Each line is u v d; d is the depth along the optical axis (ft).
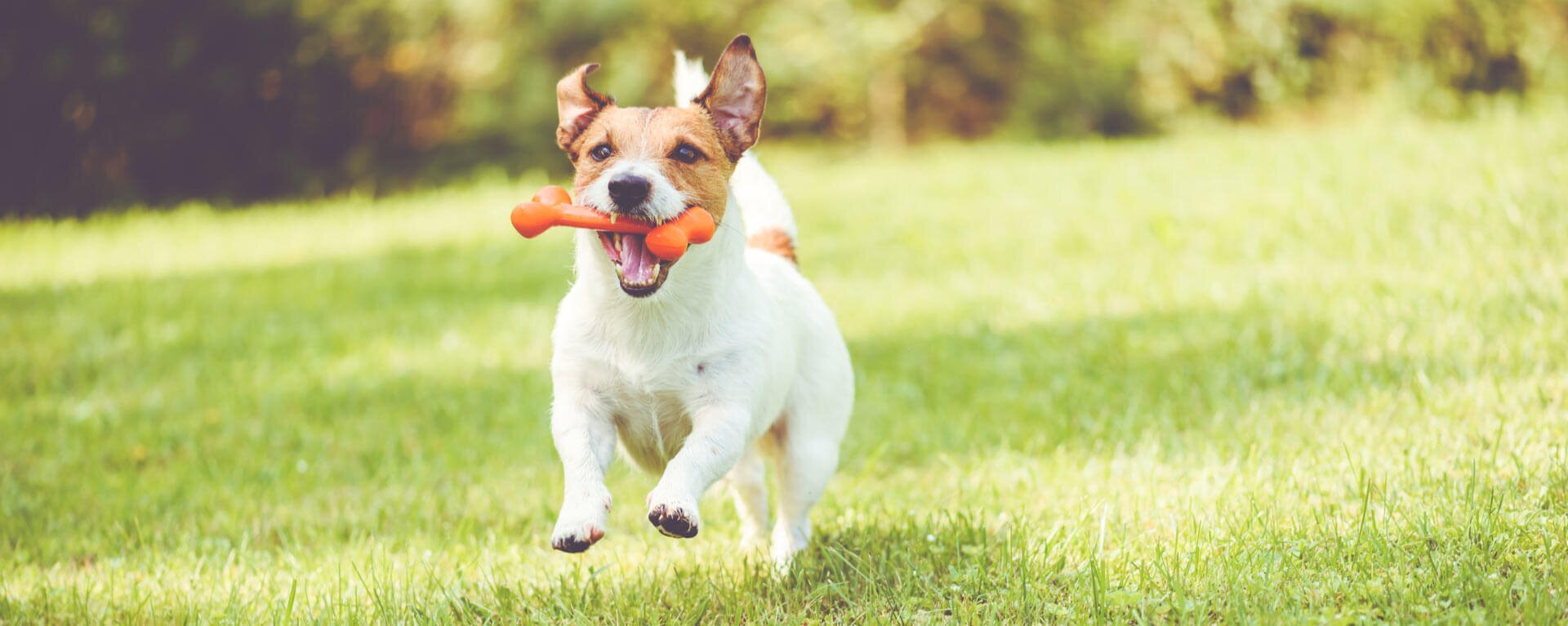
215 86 56.85
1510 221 24.68
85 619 12.96
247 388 23.79
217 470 18.99
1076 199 37.81
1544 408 15.81
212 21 56.65
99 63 54.85
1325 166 35.06
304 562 14.73
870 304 28.02
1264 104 66.08
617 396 12.57
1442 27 61.62
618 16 60.70
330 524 16.35
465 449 19.62
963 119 69.82
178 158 58.54
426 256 38.52
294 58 58.65
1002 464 16.96
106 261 40.70
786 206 15.74
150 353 26.50
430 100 63.52
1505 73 61.26
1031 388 21.09
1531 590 10.43
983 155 56.90
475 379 23.99
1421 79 60.85
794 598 12.75
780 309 13.76
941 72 68.54
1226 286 25.34
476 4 61.21
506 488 17.62
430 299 31.60
